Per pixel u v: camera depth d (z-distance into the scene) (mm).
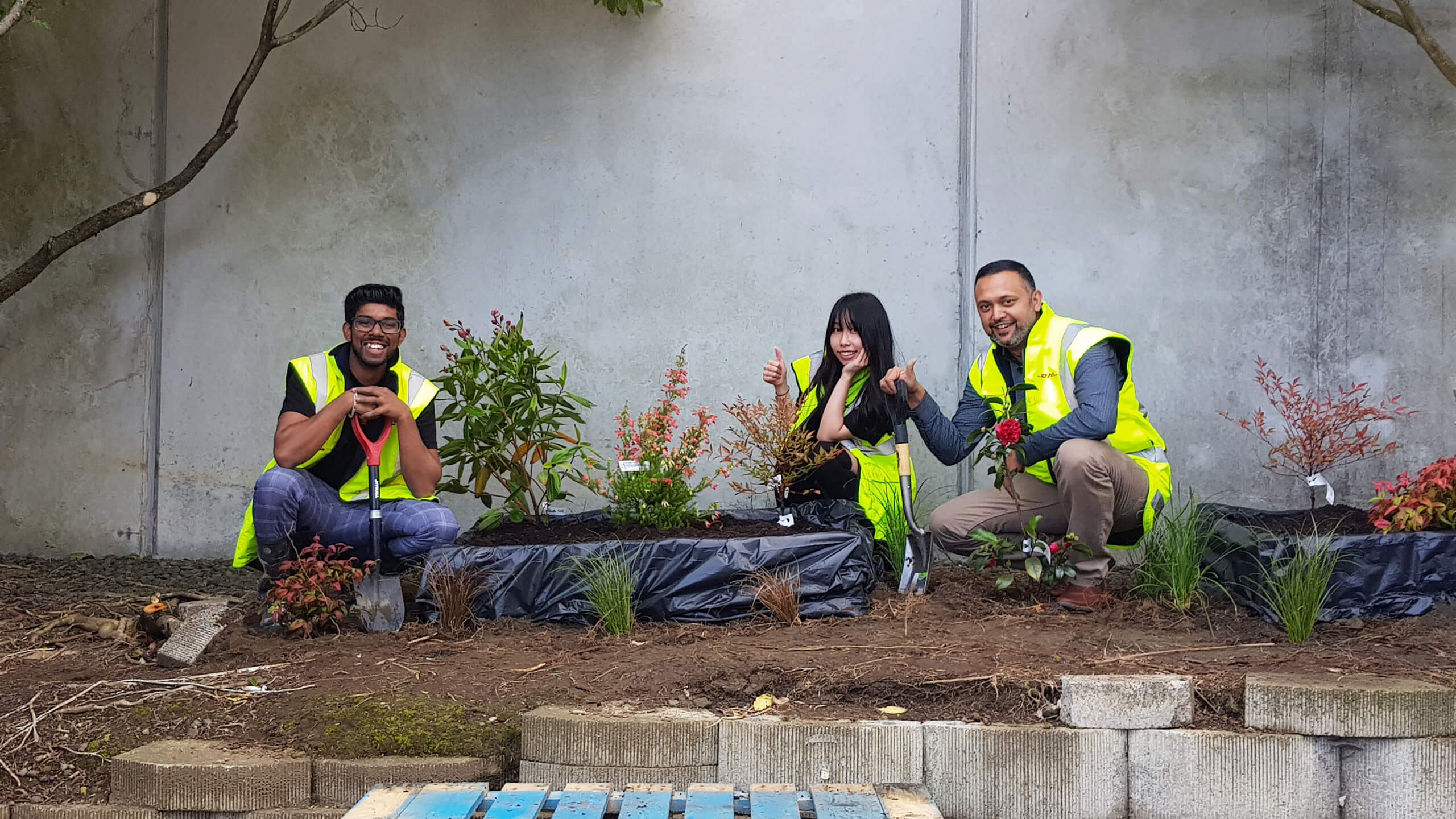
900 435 4082
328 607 3580
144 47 5156
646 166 5082
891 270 5012
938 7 4996
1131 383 4012
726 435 5027
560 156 5102
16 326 5184
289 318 5152
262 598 3883
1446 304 4824
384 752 2814
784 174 5043
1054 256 4949
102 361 5180
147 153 5164
